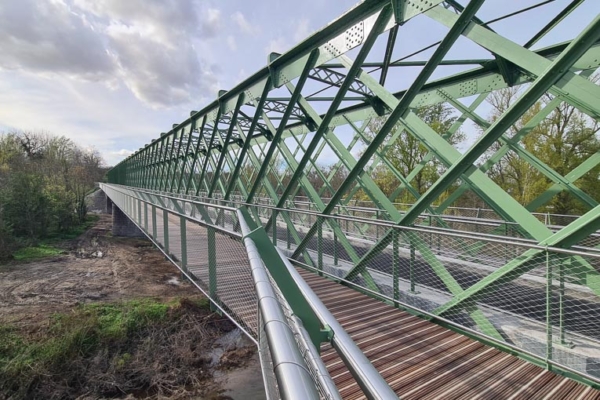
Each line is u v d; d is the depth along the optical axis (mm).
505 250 5984
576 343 3549
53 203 26109
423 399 2666
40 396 7625
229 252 4559
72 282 14211
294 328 1246
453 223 11648
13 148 41250
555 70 3109
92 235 26766
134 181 32500
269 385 1627
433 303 4492
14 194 23172
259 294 1215
